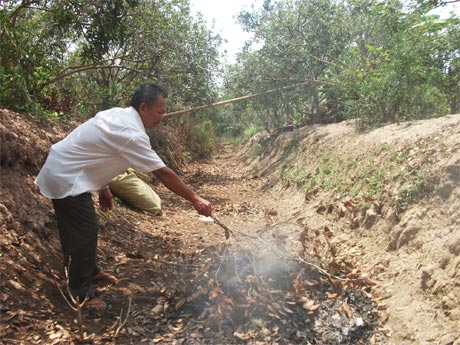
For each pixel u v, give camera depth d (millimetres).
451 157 4469
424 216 4227
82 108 9328
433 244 3807
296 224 6035
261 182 11930
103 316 3295
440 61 7625
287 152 12422
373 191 5402
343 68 10922
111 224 5469
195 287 3711
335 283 3648
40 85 7680
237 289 3574
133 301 3564
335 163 7695
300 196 8219
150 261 4238
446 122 5852
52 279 3566
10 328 2867
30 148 5055
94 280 3801
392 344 3098
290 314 3400
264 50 13211
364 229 5070
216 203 9055
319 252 4016
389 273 3945
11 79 6383
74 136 3207
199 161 18812
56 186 3162
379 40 11203
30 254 3736
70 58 10797
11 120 5391
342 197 6207
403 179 4961
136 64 10992
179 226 6453
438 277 3395
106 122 3139
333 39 12242
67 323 3092
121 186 6410
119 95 11062
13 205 4109
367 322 3393
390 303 3547
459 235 3555
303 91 13977
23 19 8328
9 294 3170
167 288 3787
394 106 8094
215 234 6035
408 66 7555
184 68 11484
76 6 7730
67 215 3242
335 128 10500
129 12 9672
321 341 3156
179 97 12016
